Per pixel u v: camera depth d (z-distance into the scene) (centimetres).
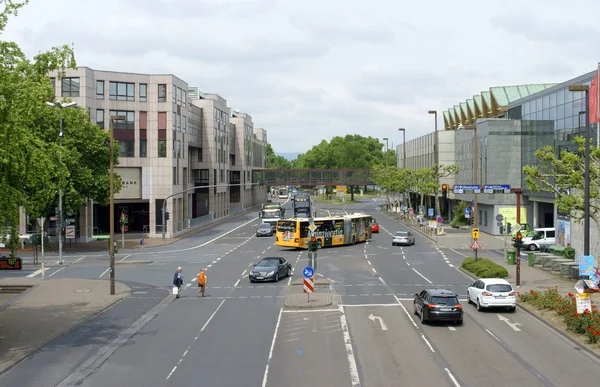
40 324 2906
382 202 16738
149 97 7900
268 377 1978
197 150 10556
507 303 3108
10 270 5000
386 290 3872
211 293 3866
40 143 2770
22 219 6988
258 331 2725
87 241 7250
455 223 9156
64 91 7400
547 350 2320
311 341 2511
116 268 5125
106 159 6400
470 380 1919
